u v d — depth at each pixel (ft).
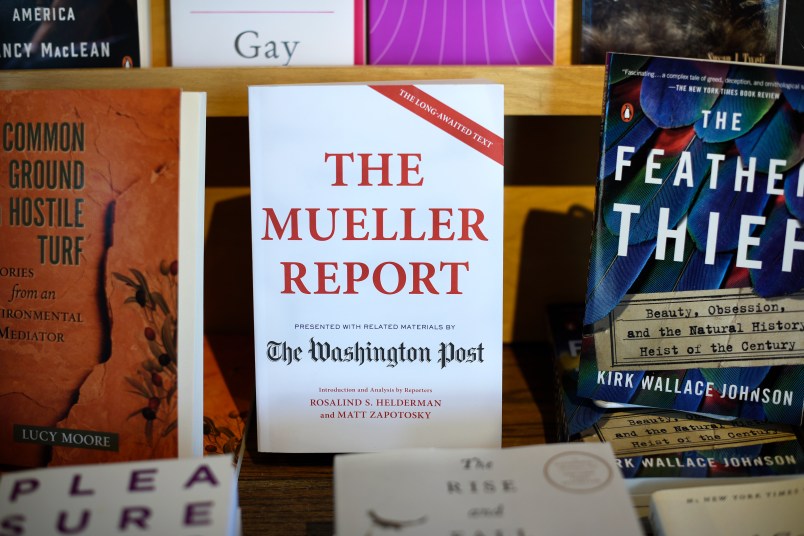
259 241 2.43
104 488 1.88
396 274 2.43
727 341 2.45
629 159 2.39
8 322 2.40
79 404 2.38
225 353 3.29
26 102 2.32
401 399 2.49
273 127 2.37
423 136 2.36
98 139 2.30
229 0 2.68
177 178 2.26
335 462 2.01
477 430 2.49
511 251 3.46
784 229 2.39
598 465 2.00
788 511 2.04
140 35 2.71
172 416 2.32
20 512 1.81
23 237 2.37
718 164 2.38
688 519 2.02
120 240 2.31
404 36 2.69
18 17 2.70
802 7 2.65
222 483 1.90
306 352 2.48
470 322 2.44
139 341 2.33
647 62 2.35
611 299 2.44
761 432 2.43
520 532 1.77
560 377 2.76
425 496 1.89
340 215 2.41
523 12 2.67
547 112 2.61
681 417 2.51
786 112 2.35
